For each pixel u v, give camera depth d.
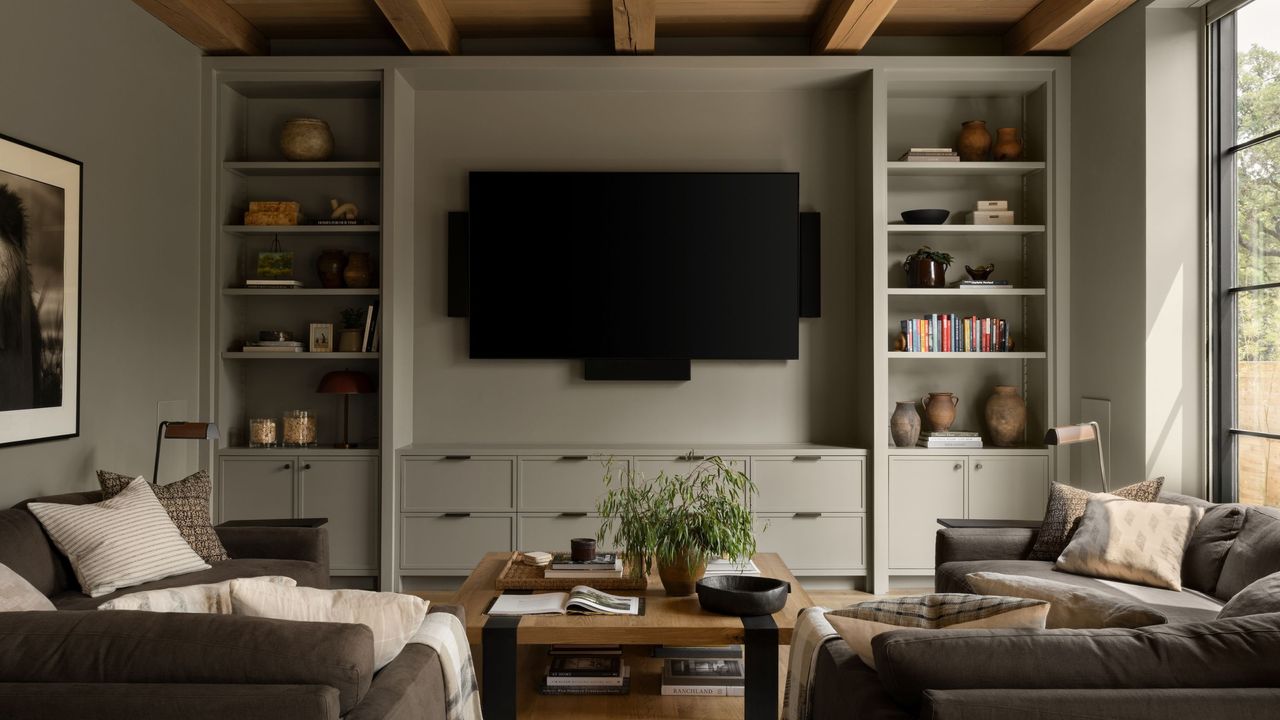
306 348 5.29
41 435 3.56
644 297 5.18
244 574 3.39
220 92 5.00
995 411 5.06
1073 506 3.70
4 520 3.00
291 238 5.31
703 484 3.37
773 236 5.17
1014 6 4.79
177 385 4.70
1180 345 4.19
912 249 5.31
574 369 5.28
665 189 5.16
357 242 5.30
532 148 5.28
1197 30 4.18
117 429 4.13
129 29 4.23
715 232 5.17
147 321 4.40
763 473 4.97
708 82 5.12
